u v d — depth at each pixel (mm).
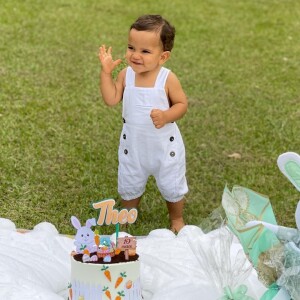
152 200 4793
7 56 7527
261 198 3377
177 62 7773
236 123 6266
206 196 4953
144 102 4086
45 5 9484
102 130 5922
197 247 3568
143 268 3561
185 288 3344
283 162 3217
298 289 3035
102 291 3033
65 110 6301
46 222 4078
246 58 8094
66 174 5121
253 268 3359
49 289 3322
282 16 9844
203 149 5711
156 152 4176
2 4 9352
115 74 4328
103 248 3115
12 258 3441
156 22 4008
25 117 6086
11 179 4992
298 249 3057
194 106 6605
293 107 6723
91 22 8945
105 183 5012
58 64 7426
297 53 8367
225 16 9695
